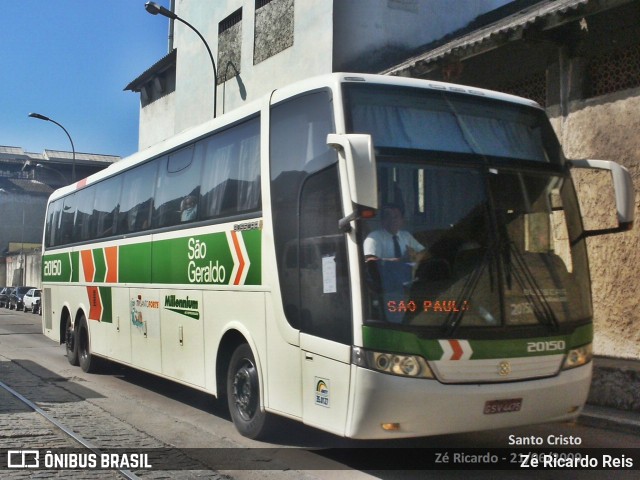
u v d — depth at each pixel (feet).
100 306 38.14
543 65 36.86
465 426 17.78
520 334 18.47
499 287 18.54
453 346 17.65
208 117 74.90
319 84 20.48
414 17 57.67
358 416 17.60
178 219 29.04
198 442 23.66
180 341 28.30
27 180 234.79
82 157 231.71
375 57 55.98
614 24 32.86
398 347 17.37
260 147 23.27
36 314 125.18
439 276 18.12
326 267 19.16
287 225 21.26
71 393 33.63
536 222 19.79
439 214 18.66
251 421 23.43
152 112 100.07
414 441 24.03
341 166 18.83
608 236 32.48
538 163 20.53
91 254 39.88
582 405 19.75
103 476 19.66
